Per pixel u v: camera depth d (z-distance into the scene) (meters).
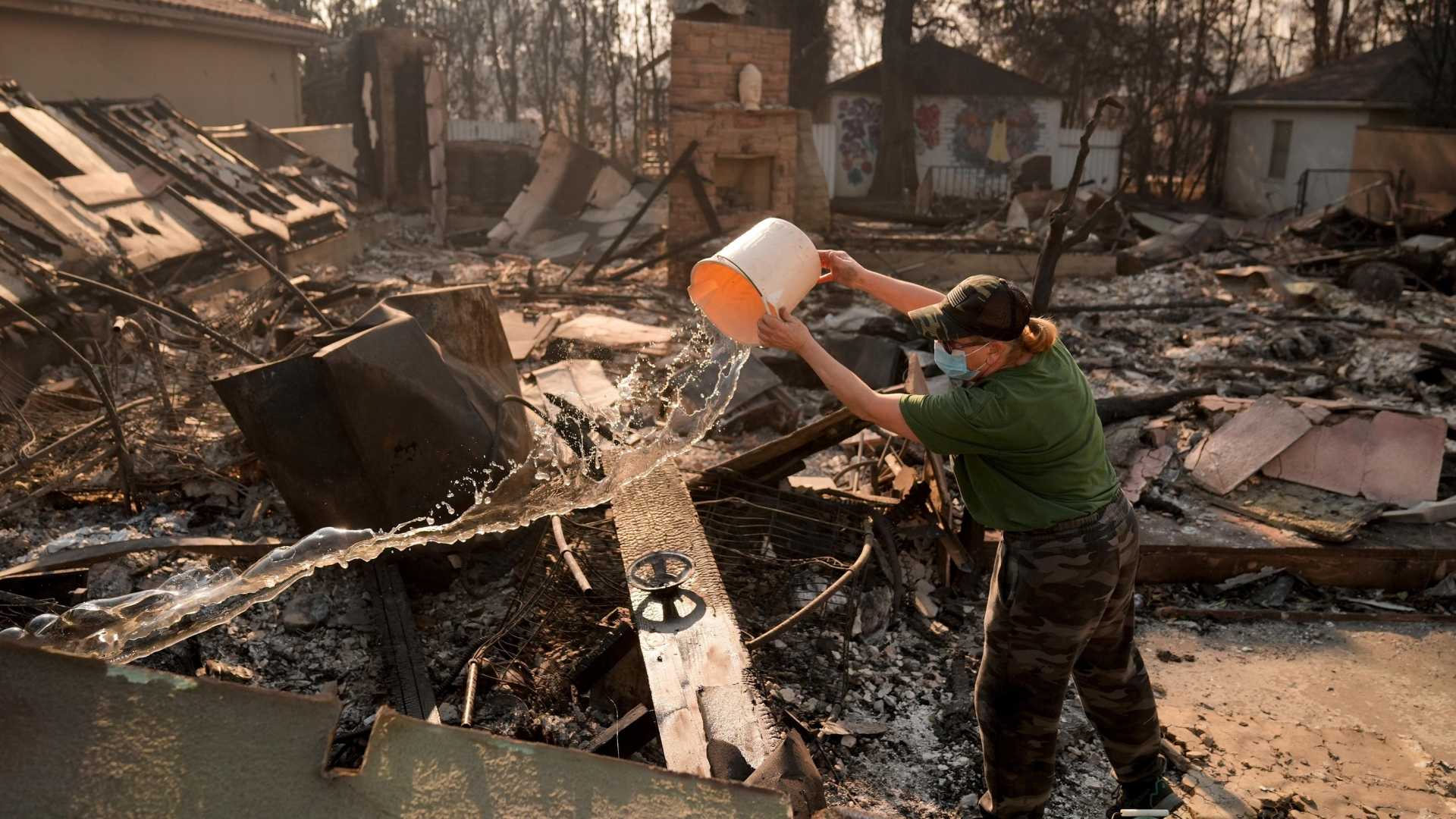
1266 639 4.35
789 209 13.64
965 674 3.89
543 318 9.41
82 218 9.03
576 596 3.87
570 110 36.06
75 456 5.56
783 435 6.85
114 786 1.35
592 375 6.90
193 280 10.28
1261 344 9.61
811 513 4.62
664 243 14.59
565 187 17.59
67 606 3.86
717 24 12.54
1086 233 5.68
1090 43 29.14
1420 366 8.41
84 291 8.07
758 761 2.52
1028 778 2.81
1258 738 3.62
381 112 18.03
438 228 17.81
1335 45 33.88
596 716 3.39
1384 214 15.55
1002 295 2.43
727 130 12.82
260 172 14.28
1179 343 10.09
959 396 2.52
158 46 16.72
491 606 4.20
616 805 1.53
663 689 2.82
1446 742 3.62
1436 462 5.22
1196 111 29.73
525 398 5.72
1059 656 2.63
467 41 35.06
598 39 32.25
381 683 3.68
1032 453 2.51
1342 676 4.07
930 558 4.74
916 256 13.93
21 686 1.36
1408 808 3.25
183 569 4.32
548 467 4.73
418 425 4.32
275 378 4.16
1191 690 3.95
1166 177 33.84
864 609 4.20
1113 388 8.41
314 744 1.43
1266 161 26.56
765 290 2.62
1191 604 4.67
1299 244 15.62
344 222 15.16
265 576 3.06
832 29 28.67
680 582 3.16
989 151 27.89
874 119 28.48
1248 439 5.60
